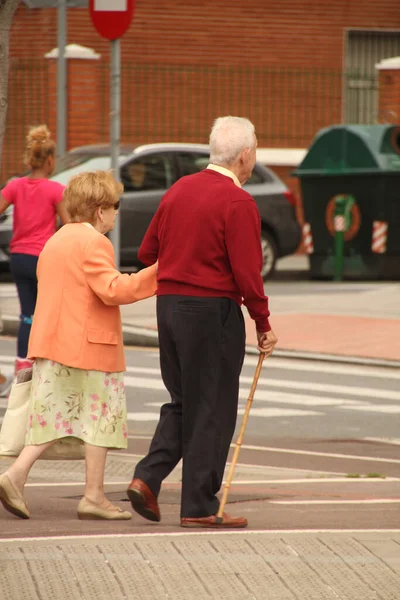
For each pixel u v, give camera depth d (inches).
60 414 647.1
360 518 659.4
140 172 2096.5
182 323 616.4
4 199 1074.1
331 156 2233.0
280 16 2807.6
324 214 2253.9
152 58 2743.6
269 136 2802.7
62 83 2422.5
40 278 649.6
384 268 2215.8
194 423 624.1
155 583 498.3
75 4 2400.3
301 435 1021.2
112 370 647.1
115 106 1756.9
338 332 1596.9
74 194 650.2
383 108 2677.2
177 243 617.6
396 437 1018.7
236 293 621.0
